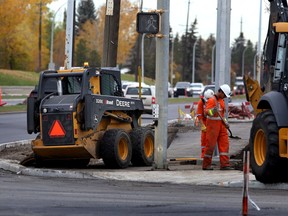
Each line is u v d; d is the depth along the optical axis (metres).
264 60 36.28
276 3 35.06
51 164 44.16
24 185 33.50
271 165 32.56
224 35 44.88
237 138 59.84
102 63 57.97
